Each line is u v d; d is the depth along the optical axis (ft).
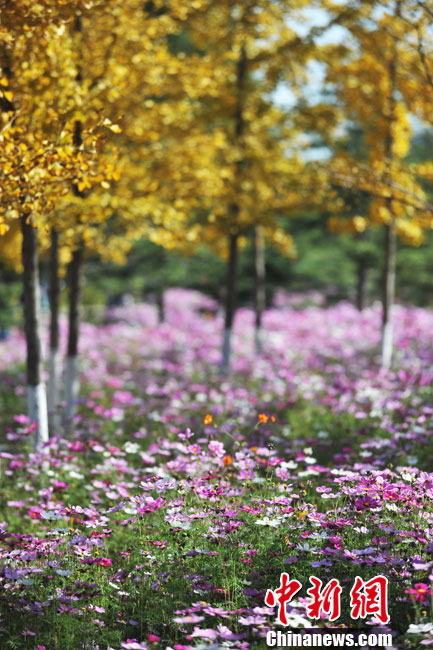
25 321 33.30
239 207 56.03
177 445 29.09
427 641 16.67
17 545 23.77
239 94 54.34
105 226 41.09
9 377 57.67
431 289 119.03
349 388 45.14
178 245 40.73
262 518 23.08
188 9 40.22
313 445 34.14
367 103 47.34
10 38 25.31
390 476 25.73
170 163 40.98
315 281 125.18
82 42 36.19
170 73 38.42
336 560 20.90
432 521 21.89
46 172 24.23
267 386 49.39
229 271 58.75
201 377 55.11
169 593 20.54
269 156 54.24
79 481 31.30
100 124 25.30
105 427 38.96
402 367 53.47
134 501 24.32
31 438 33.86
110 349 71.87
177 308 110.01
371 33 40.55
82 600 20.56
